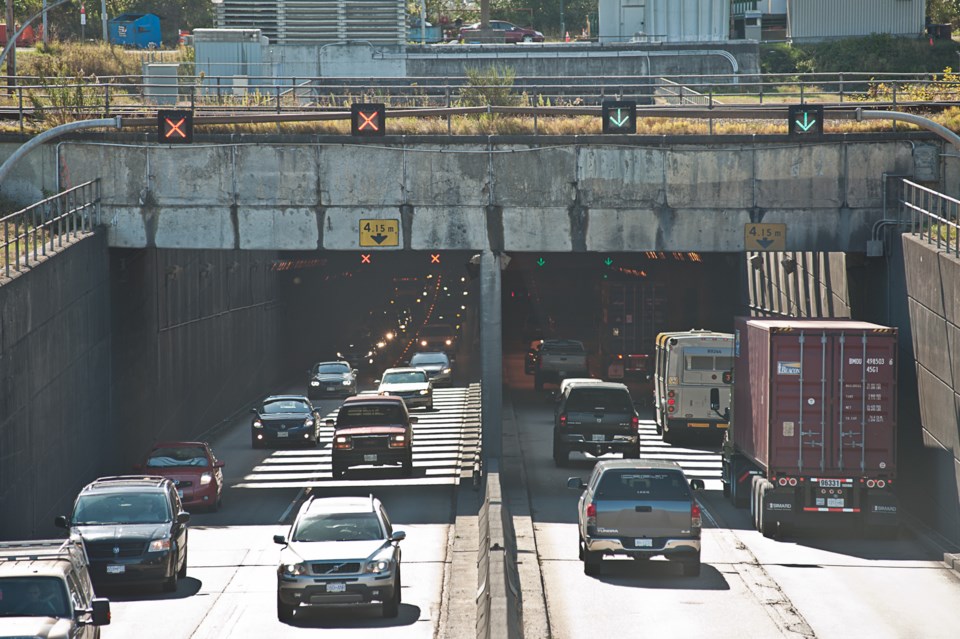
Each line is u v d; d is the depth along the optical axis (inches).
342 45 7514.8
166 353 4734.3
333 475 3956.7
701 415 4584.2
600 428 3949.3
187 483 3314.5
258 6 7741.1
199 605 2239.2
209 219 3941.9
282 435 4877.0
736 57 7500.0
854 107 4431.6
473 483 3722.9
